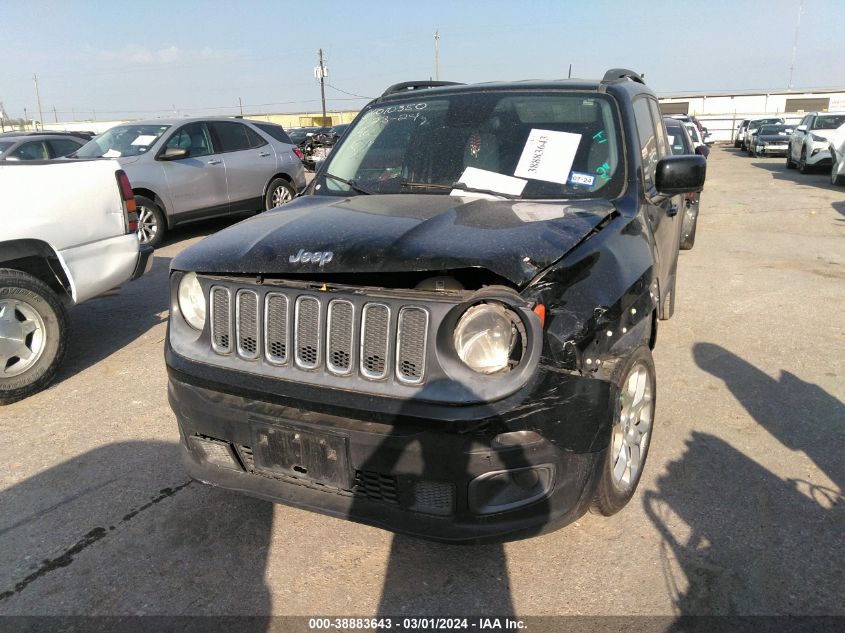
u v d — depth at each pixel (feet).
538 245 7.61
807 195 45.55
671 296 17.38
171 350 8.88
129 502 10.55
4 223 14.07
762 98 184.24
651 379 10.01
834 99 182.80
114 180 16.34
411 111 12.53
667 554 8.95
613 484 9.04
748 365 15.47
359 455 7.47
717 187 52.49
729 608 7.95
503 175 10.79
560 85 12.08
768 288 22.11
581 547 9.15
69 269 15.23
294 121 236.02
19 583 8.73
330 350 7.67
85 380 15.55
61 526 9.95
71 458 11.95
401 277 7.54
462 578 8.64
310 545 9.39
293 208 10.59
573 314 7.48
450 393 7.05
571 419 7.34
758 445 11.80
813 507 9.91
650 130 13.09
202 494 10.73
